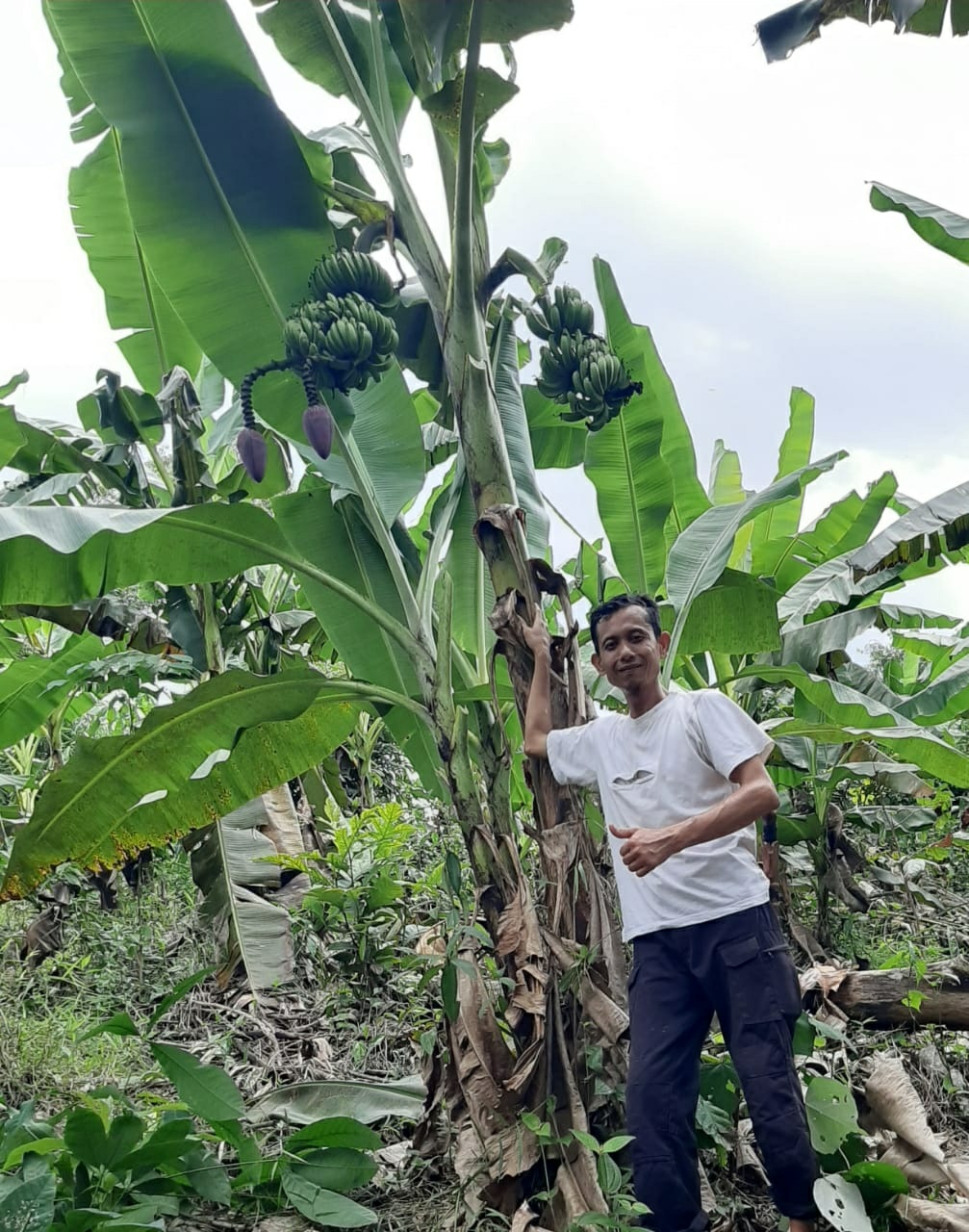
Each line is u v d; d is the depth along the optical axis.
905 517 4.48
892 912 5.50
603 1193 2.53
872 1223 2.80
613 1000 3.06
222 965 4.20
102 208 4.79
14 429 3.81
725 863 2.73
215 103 3.60
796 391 6.14
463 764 3.28
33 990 4.44
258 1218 3.02
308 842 5.93
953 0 3.16
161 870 5.71
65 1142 2.79
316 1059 4.09
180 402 4.97
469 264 3.36
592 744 2.99
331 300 3.29
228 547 3.45
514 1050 3.31
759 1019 2.64
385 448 3.95
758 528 6.18
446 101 3.28
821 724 4.56
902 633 6.67
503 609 3.22
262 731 3.79
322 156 3.71
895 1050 3.87
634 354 4.90
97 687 5.63
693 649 4.43
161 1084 3.86
